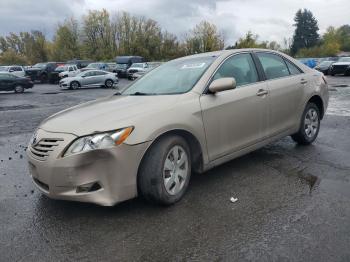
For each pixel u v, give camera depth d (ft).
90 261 8.78
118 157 10.28
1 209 12.05
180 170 11.89
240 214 10.88
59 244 9.62
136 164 10.64
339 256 8.46
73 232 10.23
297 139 18.17
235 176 14.24
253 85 14.62
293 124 16.92
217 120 12.83
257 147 14.84
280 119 15.96
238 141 13.83
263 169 14.99
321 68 100.58
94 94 65.92
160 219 10.73
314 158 16.31
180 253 8.93
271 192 12.50
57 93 70.95
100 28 226.58
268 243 9.17
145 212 11.22
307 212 10.81
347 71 92.38
